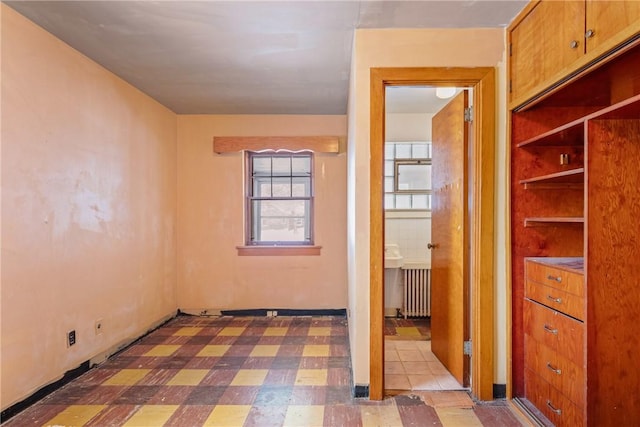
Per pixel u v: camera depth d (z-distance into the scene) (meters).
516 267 2.13
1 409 1.94
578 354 1.69
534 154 2.14
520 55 2.03
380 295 2.19
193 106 3.78
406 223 4.04
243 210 4.09
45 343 2.22
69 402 2.17
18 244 2.03
